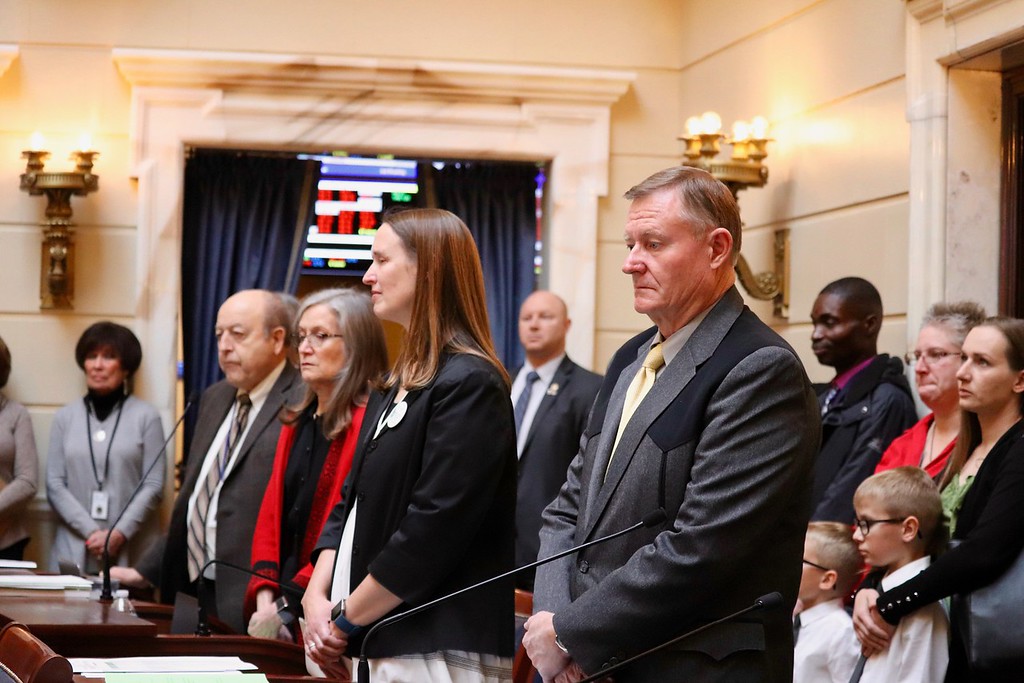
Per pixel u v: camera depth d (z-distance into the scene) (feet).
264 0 19.40
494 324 19.95
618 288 19.79
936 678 9.71
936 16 13.80
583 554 7.64
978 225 13.82
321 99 19.17
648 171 19.95
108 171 19.07
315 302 12.60
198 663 8.07
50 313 18.90
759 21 17.83
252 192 19.80
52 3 19.10
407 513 8.22
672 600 6.99
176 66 18.89
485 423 8.30
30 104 19.02
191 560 14.14
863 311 13.56
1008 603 9.25
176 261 18.95
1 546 17.78
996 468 9.83
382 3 19.54
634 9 20.08
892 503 10.31
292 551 12.94
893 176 14.66
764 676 7.13
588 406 16.11
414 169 20.53
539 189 20.26
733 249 7.68
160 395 18.84
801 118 16.71
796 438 7.22
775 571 7.29
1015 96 13.75
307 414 13.28
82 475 17.92
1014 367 10.19
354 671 8.97
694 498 7.10
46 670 6.86
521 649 9.68
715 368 7.38
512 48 19.77
